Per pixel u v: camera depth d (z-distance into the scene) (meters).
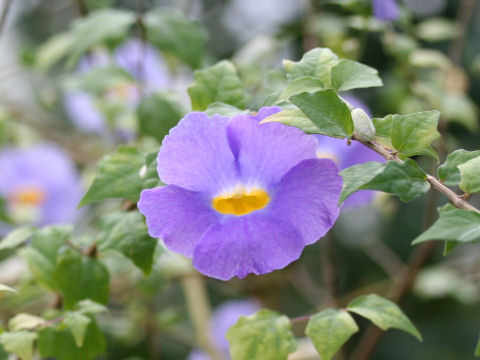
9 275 0.48
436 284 0.54
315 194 0.28
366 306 0.31
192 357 0.55
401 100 0.52
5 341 0.32
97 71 0.43
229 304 0.60
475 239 0.25
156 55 0.52
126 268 0.46
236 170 0.28
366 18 0.46
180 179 0.28
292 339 0.30
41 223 0.56
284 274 0.56
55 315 0.35
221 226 0.28
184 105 0.41
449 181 0.28
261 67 0.51
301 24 0.52
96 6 0.50
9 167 0.55
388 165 0.27
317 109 0.27
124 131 0.55
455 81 0.54
